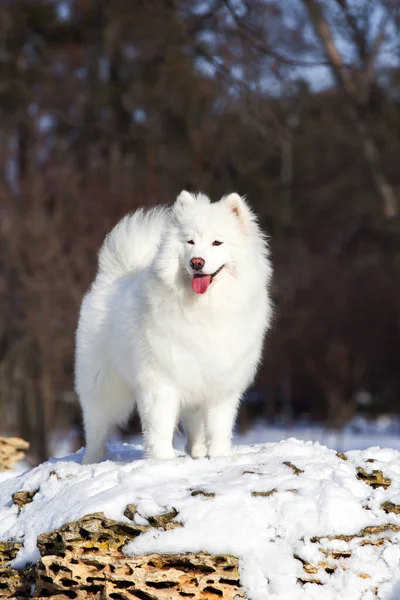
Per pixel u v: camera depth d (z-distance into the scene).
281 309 24.84
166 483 5.61
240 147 24.84
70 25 23.75
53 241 19.38
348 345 25.88
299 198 26.98
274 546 5.22
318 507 5.37
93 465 6.39
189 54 22.27
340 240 27.69
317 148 27.22
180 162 23.72
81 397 7.39
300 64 14.26
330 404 22.80
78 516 5.37
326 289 25.86
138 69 23.83
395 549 5.27
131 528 5.24
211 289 6.21
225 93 21.81
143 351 6.41
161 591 5.11
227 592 5.11
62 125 22.98
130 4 22.81
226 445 6.66
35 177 20.67
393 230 24.11
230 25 16.38
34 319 18.66
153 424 6.46
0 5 22.89
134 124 23.78
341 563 5.21
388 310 26.23
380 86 24.84
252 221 6.59
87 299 7.36
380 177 23.69
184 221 6.31
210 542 5.16
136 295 6.55
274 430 22.27
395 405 25.62
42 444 18.48
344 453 6.36
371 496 5.59
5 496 6.61
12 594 5.67
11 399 18.89
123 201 21.12
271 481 5.56
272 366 24.78
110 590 5.12
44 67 22.89
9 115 21.78
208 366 6.32
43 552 5.40
